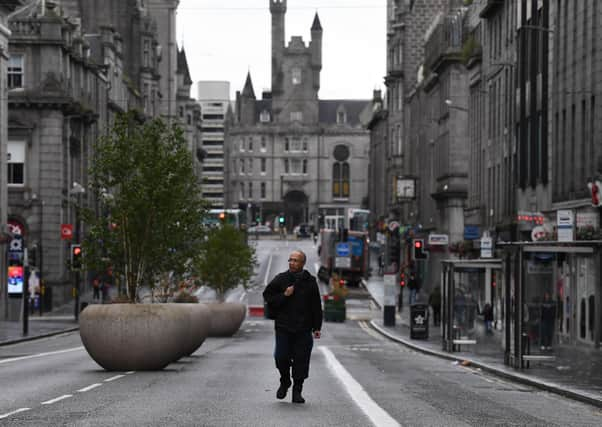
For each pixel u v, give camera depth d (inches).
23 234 5713.6
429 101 7327.8
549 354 1978.3
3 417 1071.0
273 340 3553.2
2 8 4781.0
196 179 2214.6
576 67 3415.4
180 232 2261.3
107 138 2181.3
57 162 5743.1
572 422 1146.7
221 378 1641.2
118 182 2156.7
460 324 2723.9
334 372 1829.5
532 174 4042.8
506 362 2069.4
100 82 7057.1
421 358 2581.2
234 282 4640.8
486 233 4328.3
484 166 5329.7
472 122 5753.0
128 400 1255.5
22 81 5743.1
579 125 3356.3
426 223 7426.2
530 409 1279.5
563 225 2573.8
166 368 1915.6
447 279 2770.7
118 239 2203.5
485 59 5319.9
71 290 6013.8
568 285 1983.3
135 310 1800.0
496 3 4933.6
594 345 2011.6
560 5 3631.9
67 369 1882.4
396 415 1120.2
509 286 2058.3
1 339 3348.9
